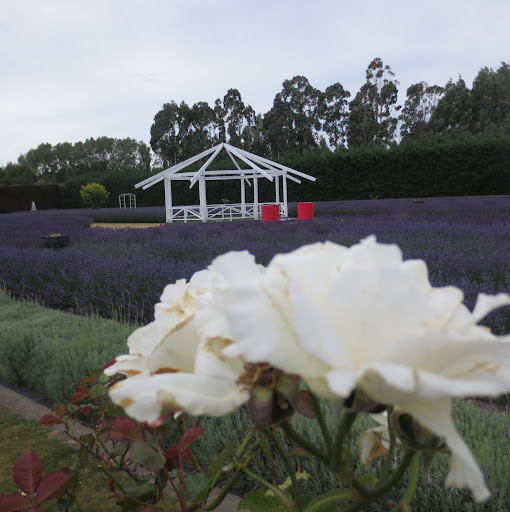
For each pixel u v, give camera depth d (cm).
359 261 55
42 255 880
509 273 591
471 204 2023
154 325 74
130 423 110
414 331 47
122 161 8025
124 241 1256
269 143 6353
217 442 259
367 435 81
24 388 428
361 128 5594
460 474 48
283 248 957
